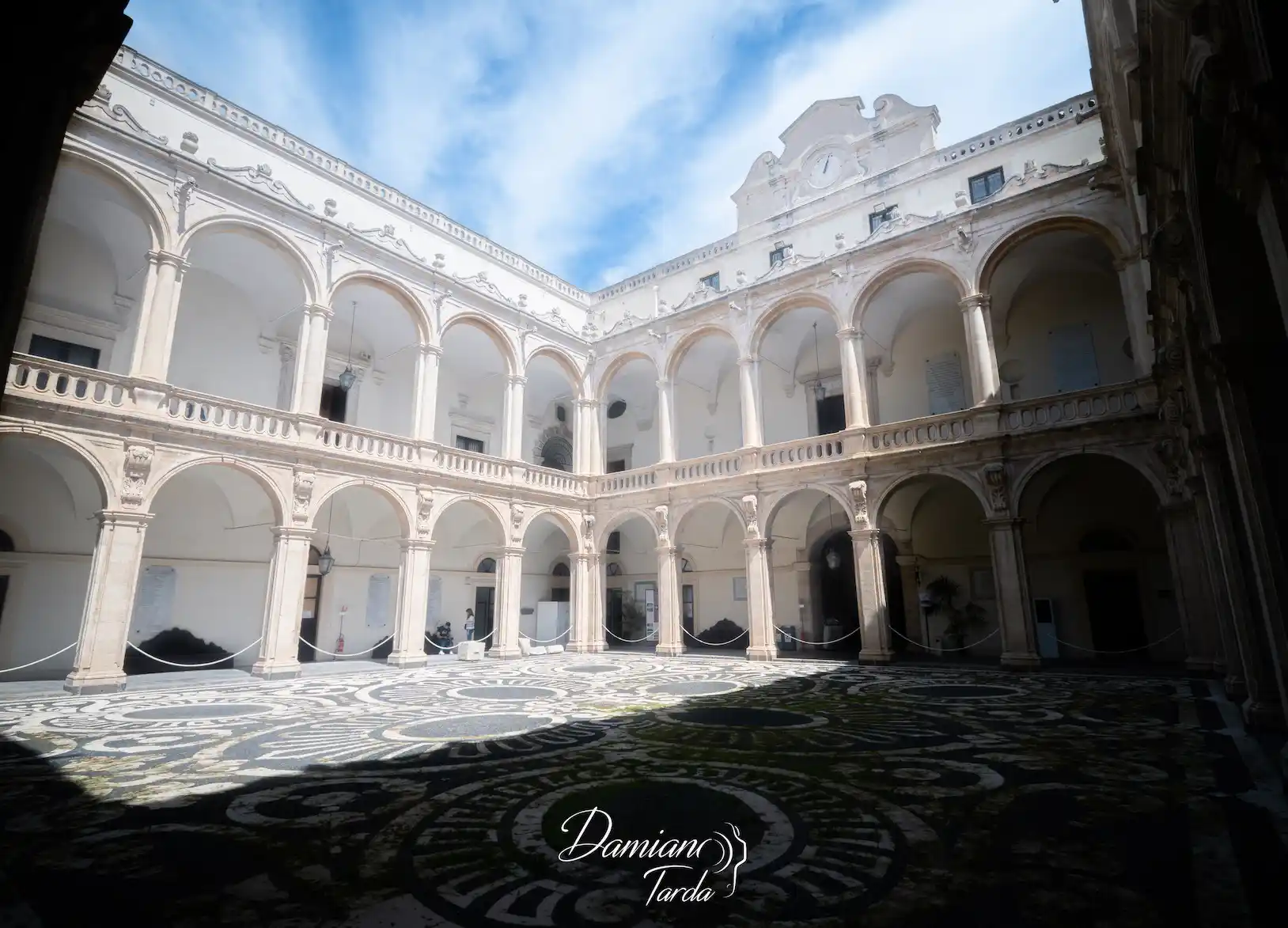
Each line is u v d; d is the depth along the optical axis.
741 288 24.53
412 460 21.62
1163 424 16.20
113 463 15.38
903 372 25.00
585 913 4.07
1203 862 4.73
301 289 20.34
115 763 8.02
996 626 21.95
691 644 28.47
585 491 27.52
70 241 18.52
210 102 19.78
